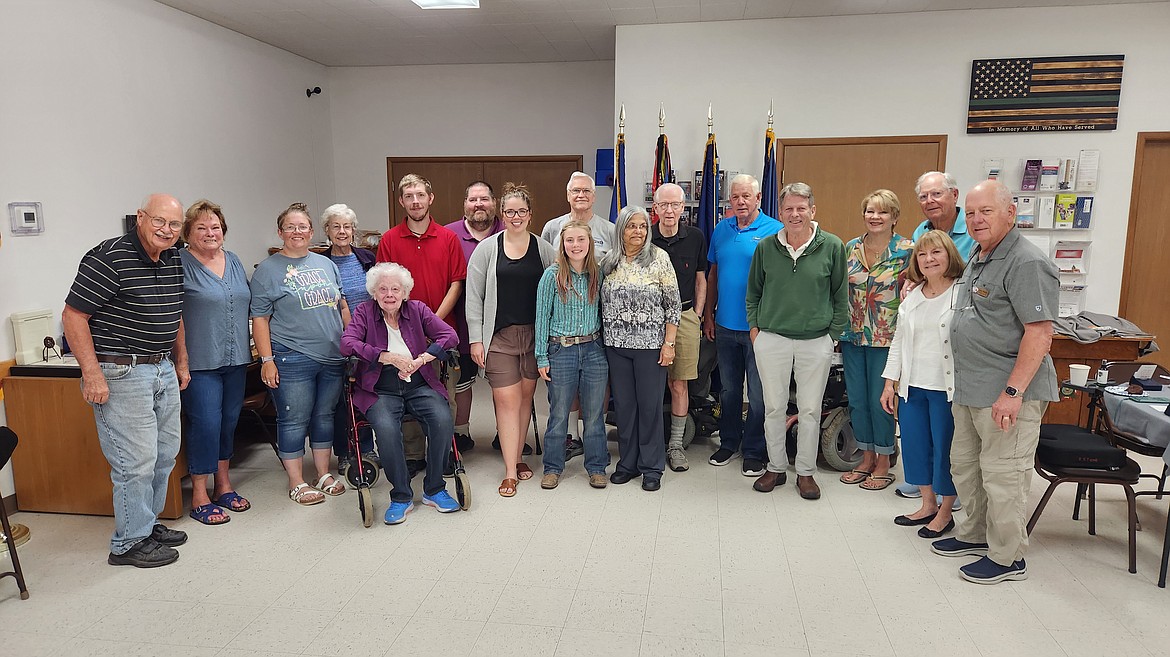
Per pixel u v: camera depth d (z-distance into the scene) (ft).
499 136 22.27
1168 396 10.40
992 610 8.16
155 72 14.76
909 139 16.89
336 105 22.62
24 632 7.83
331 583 8.87
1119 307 16.66
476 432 15.46
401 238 12.53
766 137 16.61
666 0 15.35
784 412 11.68
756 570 9.14
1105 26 15.80
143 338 9.12
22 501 11.09
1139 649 7.39
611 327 11.51
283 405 11.39
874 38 16.71
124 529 9.33
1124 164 16.15
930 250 9.08
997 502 8.54
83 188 12.85
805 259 10.94
